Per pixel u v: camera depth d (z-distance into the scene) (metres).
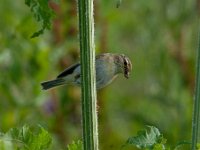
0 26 13.70
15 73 13.38
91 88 5.59
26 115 13.38
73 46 14.30
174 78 14.95
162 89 14.93
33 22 13.25
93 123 5.62
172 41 15.17
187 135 14.20
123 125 15.12
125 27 16.80
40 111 13.83
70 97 14.34
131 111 15.55
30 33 13.30
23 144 6.36
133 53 16.73
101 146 14.55
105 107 15.05
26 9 14.61
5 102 13.42
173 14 15.24
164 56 15.21
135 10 16.41
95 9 14.74
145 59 16.08
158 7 15.48
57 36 14.30
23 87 13.55
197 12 14.97
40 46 13.55
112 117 15.28
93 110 5.61
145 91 16.25
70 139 14.20
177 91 14.77
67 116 14.34
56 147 13.80
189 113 14.39
